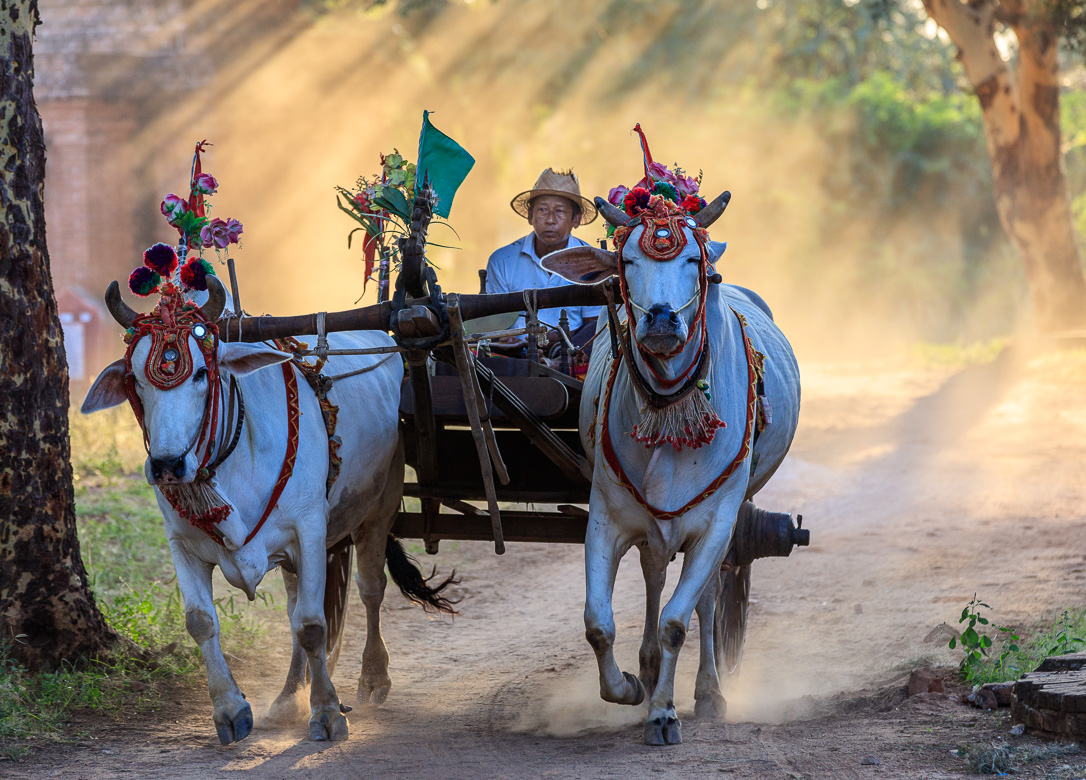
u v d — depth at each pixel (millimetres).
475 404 17828
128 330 15508
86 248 76688
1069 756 14852
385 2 88312
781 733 17047
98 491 36938
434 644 25734
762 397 18141
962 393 61594
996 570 27859
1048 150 75125
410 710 20078
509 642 25703
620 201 17766
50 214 76688
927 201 122625
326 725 17625
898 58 144750
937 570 28562
